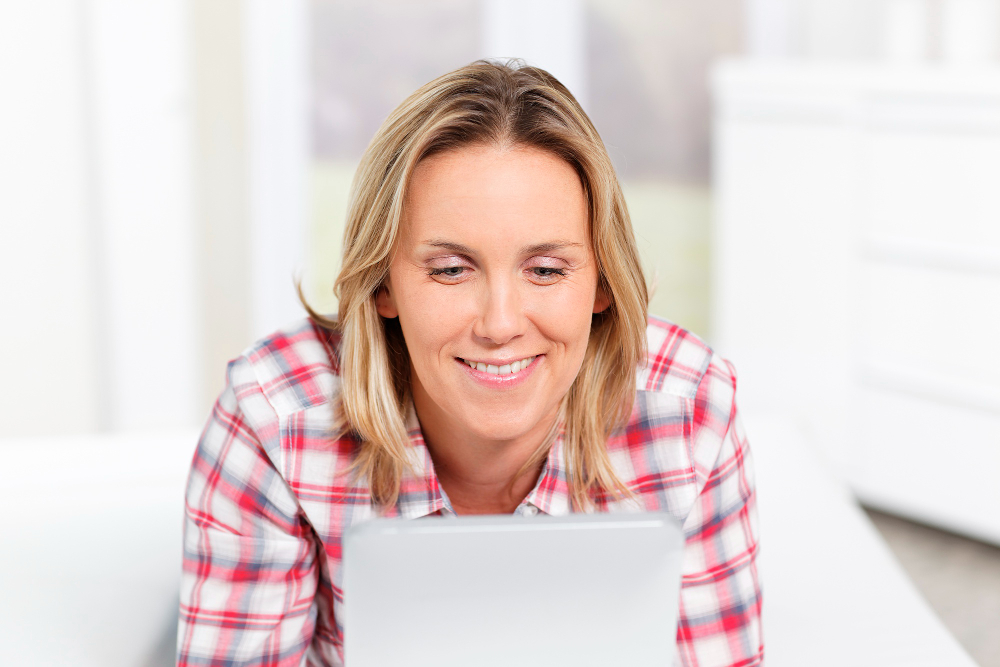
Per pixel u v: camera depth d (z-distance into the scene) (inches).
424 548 25.4
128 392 97.5
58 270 92.0
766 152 92.7
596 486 38.4
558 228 30.6
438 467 38.7
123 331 96.2
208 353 100.7
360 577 25.8
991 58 106.9
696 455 38.4
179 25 93.0
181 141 95.3
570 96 32.1
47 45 87.7
